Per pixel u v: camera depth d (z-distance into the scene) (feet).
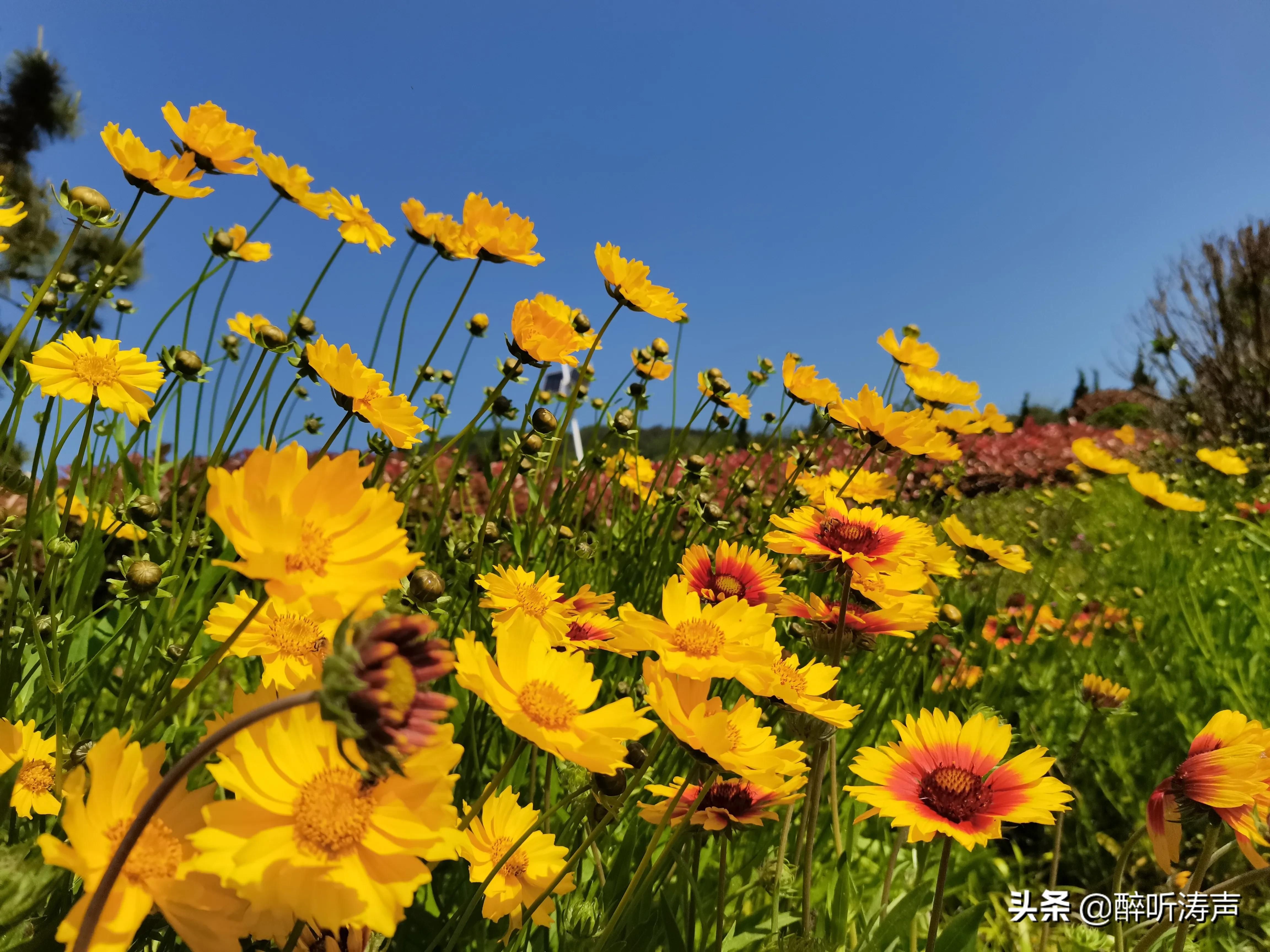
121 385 4.78
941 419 8.96
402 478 7.36
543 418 5.67
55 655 3.83
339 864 1.83
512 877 3.28
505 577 4.51
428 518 10.03
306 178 6.29
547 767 4.06
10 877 2.21
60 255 4.25
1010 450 33.40
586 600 4.94
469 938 3.90
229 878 1.68
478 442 9.64
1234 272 32.60
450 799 1.98
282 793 1.88
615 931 3.84
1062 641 10.07
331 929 2.35
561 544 7.96
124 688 4.29
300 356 5.00
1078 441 10.69
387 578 1.90
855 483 8.14
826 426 7.80
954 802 3.55
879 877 6.14
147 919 2.03
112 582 3.84
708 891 5.41
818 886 5.55
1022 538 12.85
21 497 6.29
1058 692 9.06
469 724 5.20
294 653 3.26
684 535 9.22
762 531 8.14
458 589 5.94
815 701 3.50
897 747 3.94
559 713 2.51
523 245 6.20
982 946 6.03
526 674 2.61
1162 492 10.72
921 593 6.08
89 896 1.74
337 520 1.96
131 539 5.53
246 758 1.87
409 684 1.52
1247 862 6.89
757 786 3.90
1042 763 3.69
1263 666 9.04
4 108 30.50
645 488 9.83
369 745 1.51
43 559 5.78
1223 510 16.57
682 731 2.66
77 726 5.07
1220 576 11.57
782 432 10.39
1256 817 4.09
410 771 1.96
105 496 5.55
